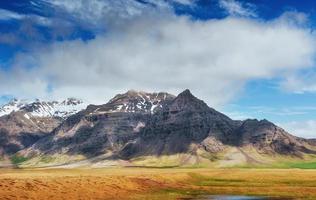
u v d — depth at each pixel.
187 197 124.94
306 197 127.62
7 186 104.38
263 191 143.25
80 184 122.50
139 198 119.19
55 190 112.12
